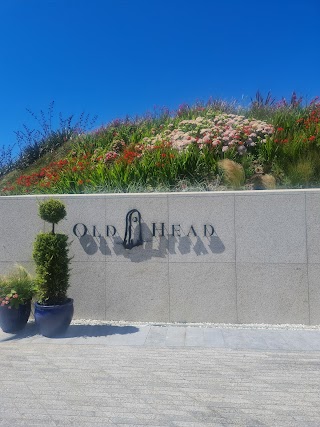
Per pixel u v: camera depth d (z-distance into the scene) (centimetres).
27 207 729
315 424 365
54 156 1419
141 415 384
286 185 838
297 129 1032
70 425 368
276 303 670
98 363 513
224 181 846
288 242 670
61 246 638
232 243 680
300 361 512
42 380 464
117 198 707
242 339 600
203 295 685
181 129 1068
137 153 980
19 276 667
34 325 680
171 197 695
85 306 709
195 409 394
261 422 369
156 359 525
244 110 1344
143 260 698
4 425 369
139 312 698
